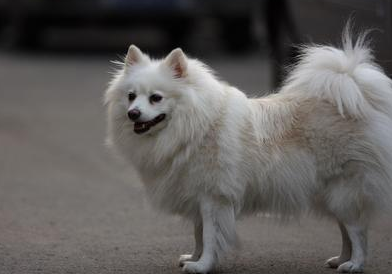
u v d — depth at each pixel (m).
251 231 12.56
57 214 13.81
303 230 12.60
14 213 13.85
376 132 10.07
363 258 10.23
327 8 15.92
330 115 10.12
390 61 12.52
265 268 10.51
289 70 11.66
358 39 10.93
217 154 9.85
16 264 10.69
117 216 13.67
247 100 10.33
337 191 10.11
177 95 10.00
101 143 20.89
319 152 10.05
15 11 39.19
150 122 10.02
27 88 29.91
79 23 38.12
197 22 37.66
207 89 10.03
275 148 10.02
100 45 42.50
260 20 23.86
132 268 10.50
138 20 37.12
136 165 10.45
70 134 22.11
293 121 10.18
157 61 10.70
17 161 18.86
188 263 10.09
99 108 26.02
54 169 17.97
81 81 31.38
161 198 10.30
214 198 9.98
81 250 11.45
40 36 41.09
